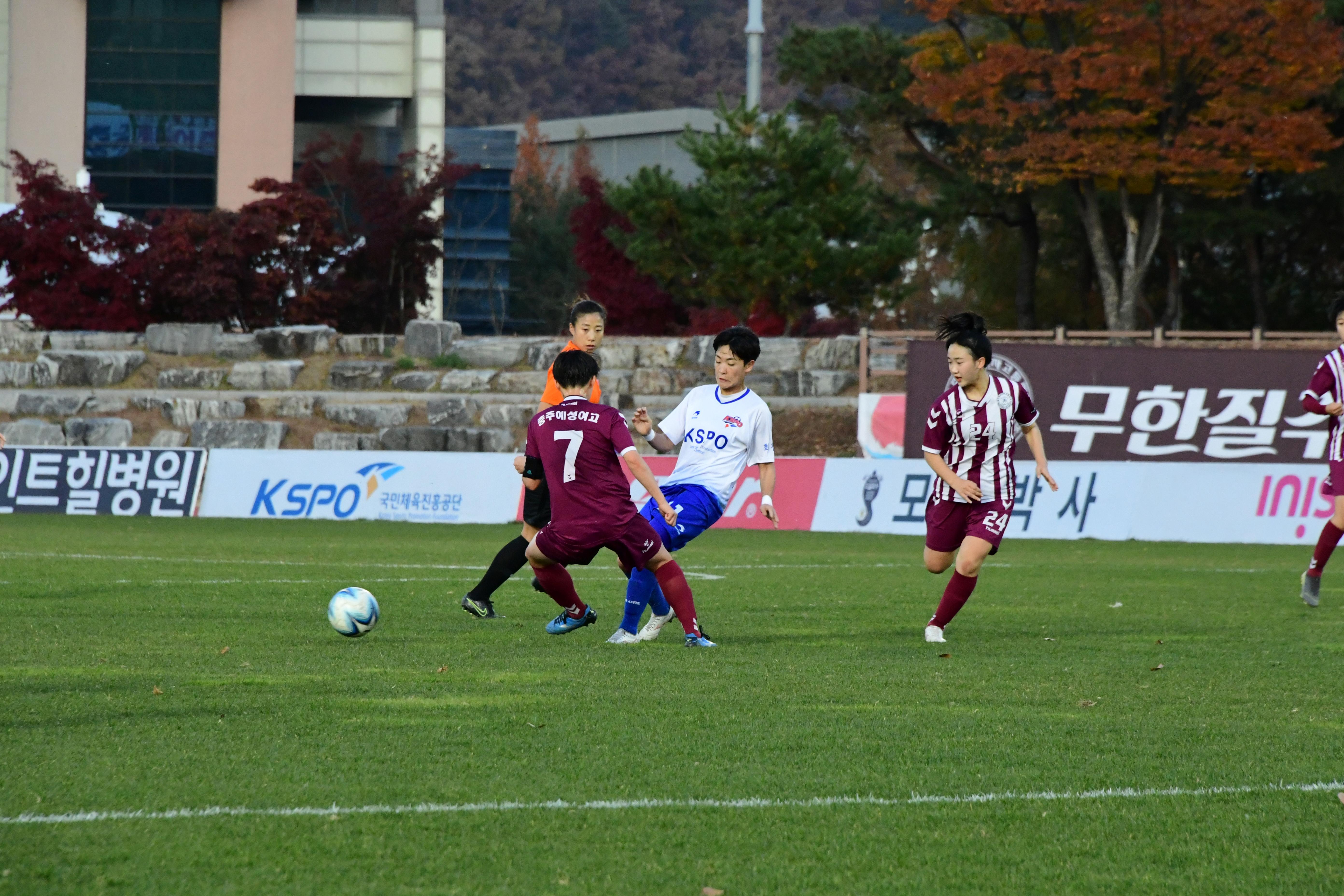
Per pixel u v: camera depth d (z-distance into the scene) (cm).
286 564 3950
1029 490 5866
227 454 6388
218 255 9475
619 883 1096
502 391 8894
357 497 6288
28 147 12712
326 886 1076
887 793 1368
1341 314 3122
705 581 3684
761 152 9781
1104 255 9500
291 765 1439
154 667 2058
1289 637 2592
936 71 9894
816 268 9444
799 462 6112
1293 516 5766
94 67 12862
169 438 8381
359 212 11475
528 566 3956
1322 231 11019
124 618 2672
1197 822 1285
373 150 15012
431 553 4459
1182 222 10175
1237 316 11944
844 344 8850
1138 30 8475
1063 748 1571
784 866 1145
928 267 16712
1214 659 2288
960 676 2061
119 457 6412
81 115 12794
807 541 5531
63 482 6412
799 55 10844
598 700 1820
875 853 1184
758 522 6131
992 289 12588
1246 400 7056
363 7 14775
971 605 3142
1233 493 5800
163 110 12950
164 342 9175
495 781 1388
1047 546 5438
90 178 12688
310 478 6334
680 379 8819
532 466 2550
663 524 2412
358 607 2380
